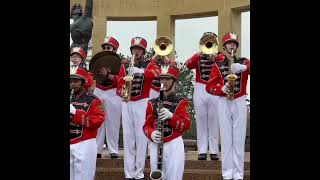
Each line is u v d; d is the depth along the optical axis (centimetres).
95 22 1617
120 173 1088
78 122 816
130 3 1627
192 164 1102
